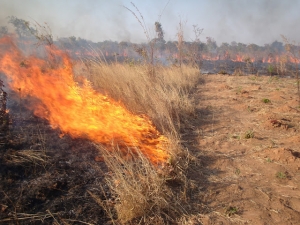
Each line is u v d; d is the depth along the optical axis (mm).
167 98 5086
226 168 3326
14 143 3018
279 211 2500
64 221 2178
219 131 4582
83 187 2645
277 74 12617
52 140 3328
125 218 2285
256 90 8023
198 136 4316
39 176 2650
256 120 5133
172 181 2895
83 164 3010
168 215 2422
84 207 2387
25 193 2379
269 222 2348
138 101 4773
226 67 16281
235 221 2367
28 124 3600
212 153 3721
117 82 5320
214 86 9039
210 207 2562
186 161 3344
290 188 2893
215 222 2354
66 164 2934
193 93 7652
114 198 2549
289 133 4445
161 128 4195
